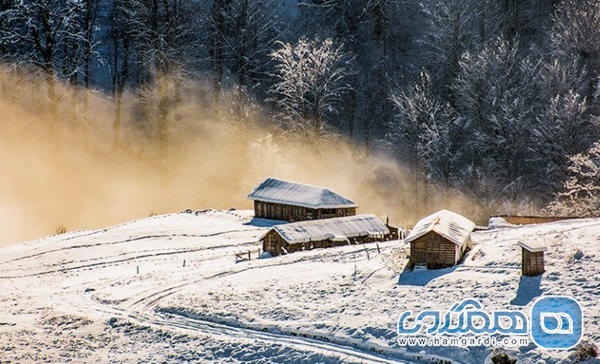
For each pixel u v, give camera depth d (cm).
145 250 4875
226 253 4628
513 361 2130
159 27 8006
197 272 3919
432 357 2300
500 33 7938
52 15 7075
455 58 7662
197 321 2948
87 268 4462
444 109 7150
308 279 3297
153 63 7906
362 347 2459
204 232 5394
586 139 6009
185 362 2547
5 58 7500
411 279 3031
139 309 3212
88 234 5503
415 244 3186
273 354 2514
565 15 7094
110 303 3375
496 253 3173
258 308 2956
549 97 6556
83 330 2958
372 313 2688
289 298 3033
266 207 5912
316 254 4012
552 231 3450
